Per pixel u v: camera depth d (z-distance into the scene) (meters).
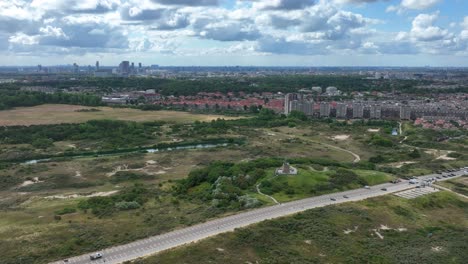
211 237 135.62
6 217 165.75
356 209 169.00
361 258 132.62
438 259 135.25
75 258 123.62
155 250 128.12
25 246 132.12
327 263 128.12
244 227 144.50
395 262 131.38
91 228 147.50
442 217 176.12
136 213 165.50
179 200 184.50
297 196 183.88
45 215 167.50
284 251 132.00
